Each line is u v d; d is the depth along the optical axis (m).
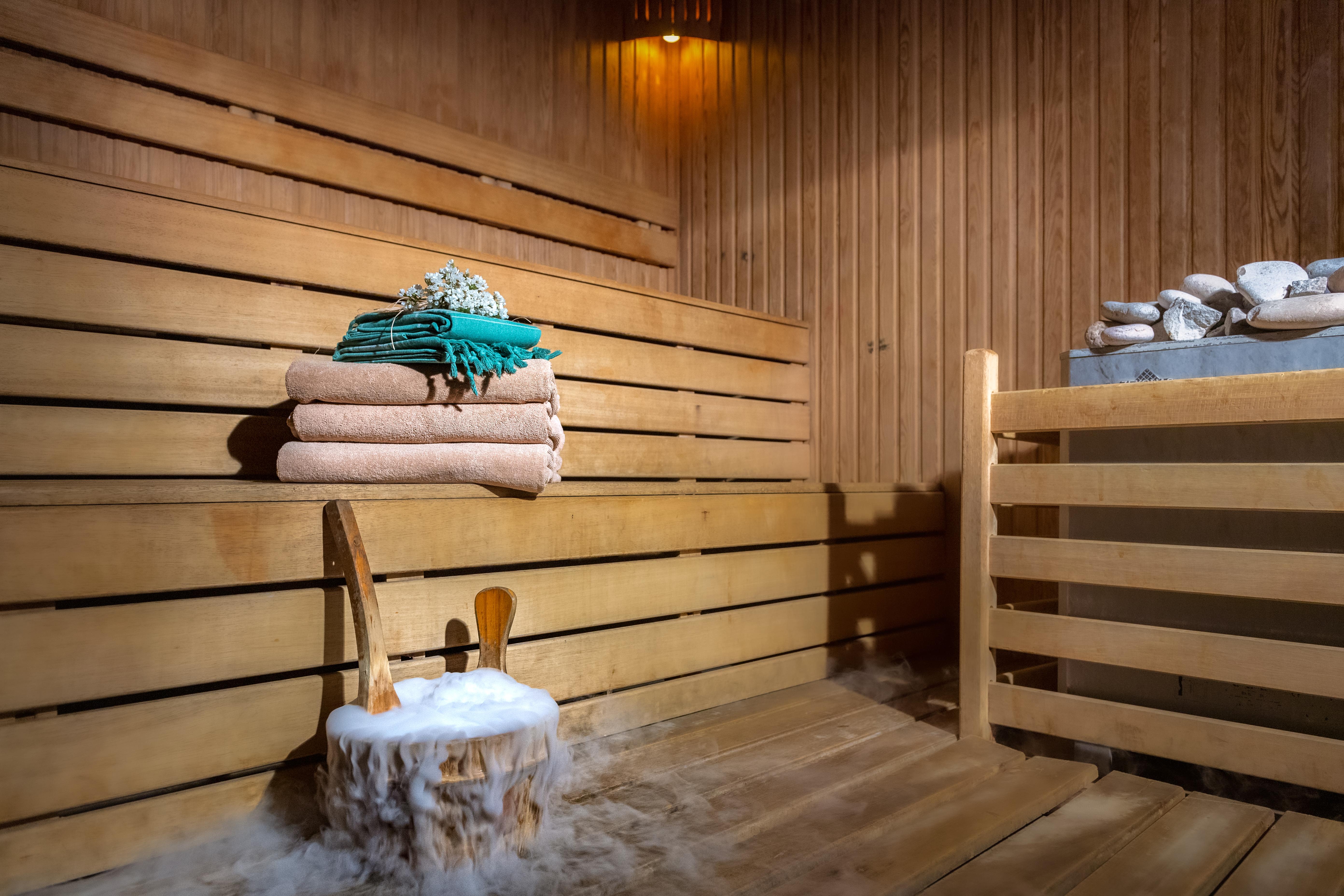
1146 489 1.74
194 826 1.33
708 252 3.71
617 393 2.60
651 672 2.02
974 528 1.96
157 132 2.33
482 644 1.56
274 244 1.96
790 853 1.33
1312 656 1.55
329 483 1.61
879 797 1.56
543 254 3.32
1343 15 2.26
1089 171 2.70
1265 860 1.34
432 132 2.94
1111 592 1.92
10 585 1.19
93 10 2.24
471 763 1.21
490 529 1.71
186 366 1.84
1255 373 1.76
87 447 1.71
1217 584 1.65
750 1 3.60
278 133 2.56
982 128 2.93
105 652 1.26
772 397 3.17
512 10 3.23
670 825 1.42
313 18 2.67
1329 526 1.67
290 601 1.45
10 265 1.60
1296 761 1.55
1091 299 2.68
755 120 3.58
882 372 3.16
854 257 3.25
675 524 2.09
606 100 3.56
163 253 1.80
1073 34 2.74
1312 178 2.30
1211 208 2.47
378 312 1.73
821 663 2.47
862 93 3.24
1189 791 1.75
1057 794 1.61
